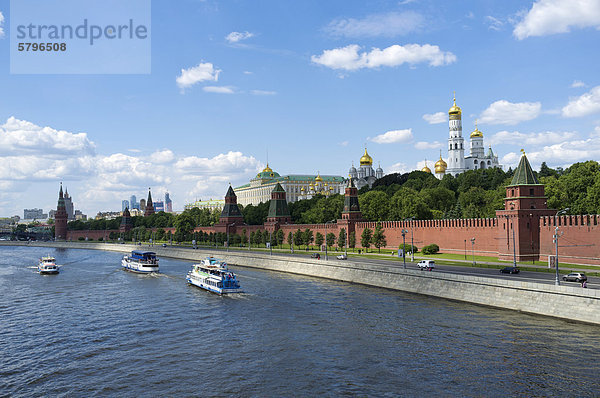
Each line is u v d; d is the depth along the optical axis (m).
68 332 57.00
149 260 119.56
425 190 170.00
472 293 65.06
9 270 126.94
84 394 38.75
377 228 129.38
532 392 36.47
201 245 193.88
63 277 108.94
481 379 39.06
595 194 96.62
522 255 90.25
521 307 58.44
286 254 127.25
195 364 44.91
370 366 42.78
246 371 42.72
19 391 39.62
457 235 107.50
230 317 62.88
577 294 52.81
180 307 70.50
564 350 44.22
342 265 92.50
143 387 39.81
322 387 38.66
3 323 61.84
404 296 72.38
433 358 44.06
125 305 72.94
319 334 53.06
